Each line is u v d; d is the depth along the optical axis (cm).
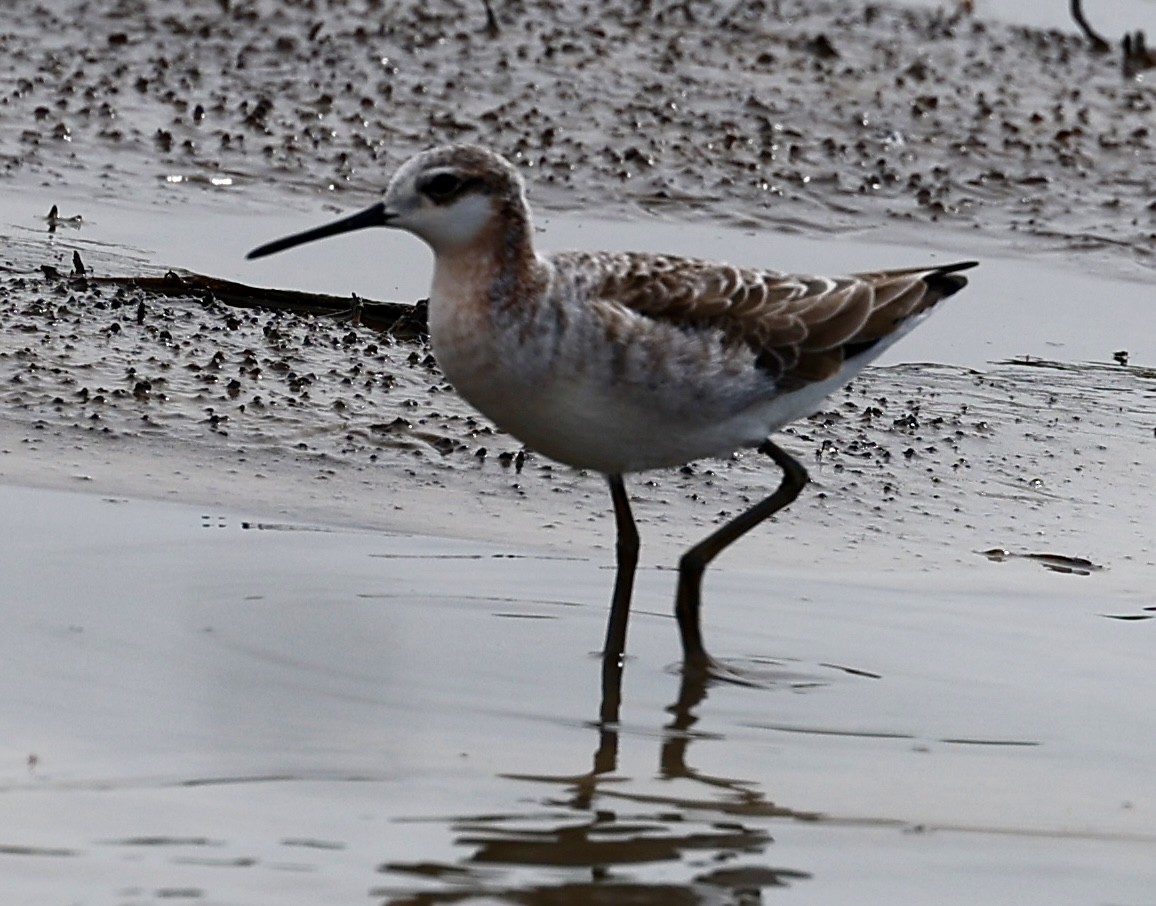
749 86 2511
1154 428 1708
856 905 933
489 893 922
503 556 1378
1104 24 2953
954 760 1101
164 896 903
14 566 1284
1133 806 1048
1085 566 1419
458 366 1198
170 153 2177
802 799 1044
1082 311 1966
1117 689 1202
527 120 2327
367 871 938
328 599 1277
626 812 1017
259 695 1131
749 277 1242
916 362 1839
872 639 1275
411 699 1143
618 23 2748
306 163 2177
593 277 1193
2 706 1092
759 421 1248
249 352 1712
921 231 2114
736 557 1411
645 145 2270
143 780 1018
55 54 2447
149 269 1894
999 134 2395
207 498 1432
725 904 927
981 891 948
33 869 923
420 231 1198
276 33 2594
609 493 1512
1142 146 2395
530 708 1148
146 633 1199
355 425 1590
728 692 1185
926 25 2875
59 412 1553
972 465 1606
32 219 1984
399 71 2469
